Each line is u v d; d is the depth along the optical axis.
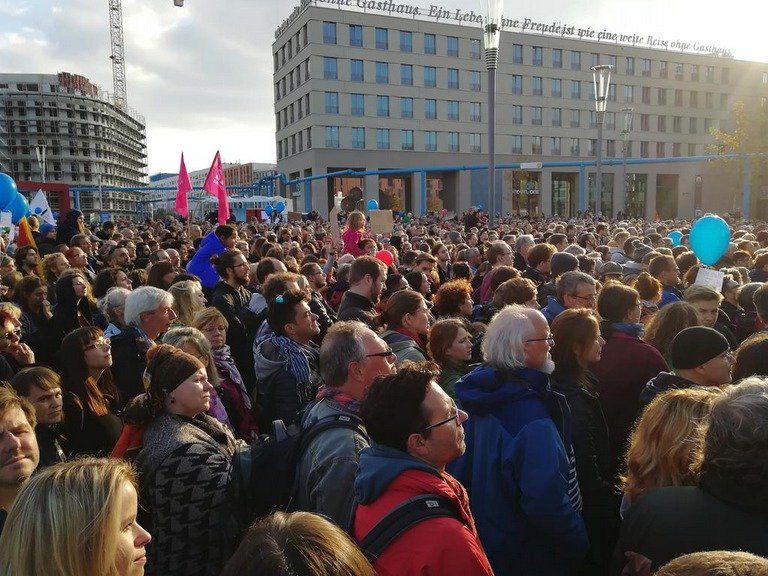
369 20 58.88
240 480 2.35
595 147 68.38
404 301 4.12
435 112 62.28
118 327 4.58
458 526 1.71
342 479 2.13
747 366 2.98
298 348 3.75
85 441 3.26
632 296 3.82
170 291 5.28
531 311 2.76
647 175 70.94
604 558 2.79
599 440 2.90
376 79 59.75
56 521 1.50
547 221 37.59
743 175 36.56
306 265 7.20
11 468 2.26
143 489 2.43
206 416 2.79
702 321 4.49
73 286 5.47
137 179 149.00
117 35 136.25
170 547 2.38
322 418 2.39
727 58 73.62
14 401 2.34
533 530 2.51
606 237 15.15
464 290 5.02
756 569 1.08
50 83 113.94
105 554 1.53
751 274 7.09
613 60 68.25
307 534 1.27
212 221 23.81
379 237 13.32
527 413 2.51
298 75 61.16
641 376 3.49
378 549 1.69
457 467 2.67
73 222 11.35
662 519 1.86
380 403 1.95
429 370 2.03
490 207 13.84
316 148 58.38
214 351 4.10
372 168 60.47
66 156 115.00
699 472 1.98
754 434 1.70
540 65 65.31
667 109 71.06
